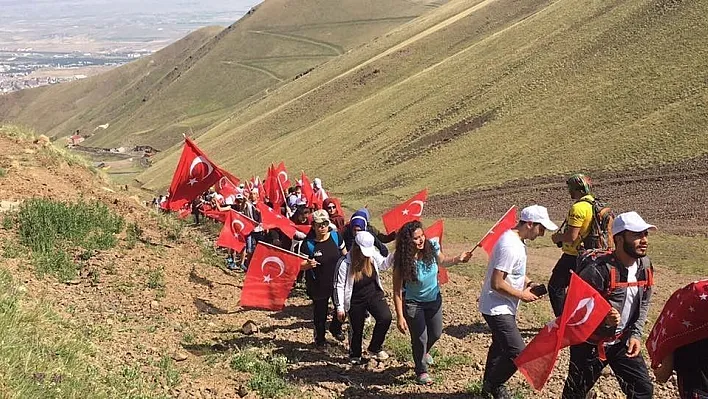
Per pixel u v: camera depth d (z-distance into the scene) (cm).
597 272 568
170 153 11431
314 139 7075
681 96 4159
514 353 640
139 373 677
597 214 758
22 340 615
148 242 1209
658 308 1191
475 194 3891
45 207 1102
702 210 2656
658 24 5266
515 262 636
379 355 809
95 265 1014
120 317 848
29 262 948
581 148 4122
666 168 3375
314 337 880
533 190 3666
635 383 587
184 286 1057
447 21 10881
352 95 8825
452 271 1523
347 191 4972
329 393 710
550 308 1084
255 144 8738
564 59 5641
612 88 4753
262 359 795
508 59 6462
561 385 726
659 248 2077
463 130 5409
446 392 707
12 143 1503
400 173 4975
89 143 18475
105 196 1392
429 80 7194
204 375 728
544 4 9300
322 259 843
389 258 779
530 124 4878
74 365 621
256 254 870
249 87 18812
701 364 499
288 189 1630
